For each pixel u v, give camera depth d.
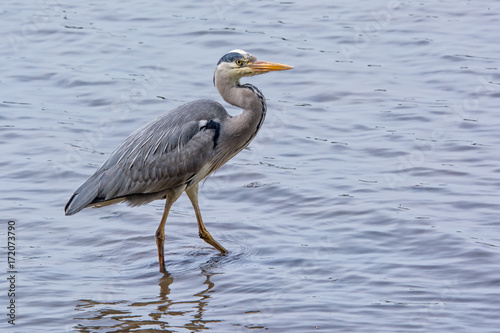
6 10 28.52
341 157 16.86
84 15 28.08
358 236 13.17
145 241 13.34
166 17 27.67
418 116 18.97
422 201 14.41
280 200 14.78
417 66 22.53
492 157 16.39
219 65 12.91
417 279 11.62
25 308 10.98
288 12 28.08
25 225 13.77
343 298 11.14
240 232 13.55
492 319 10.43
